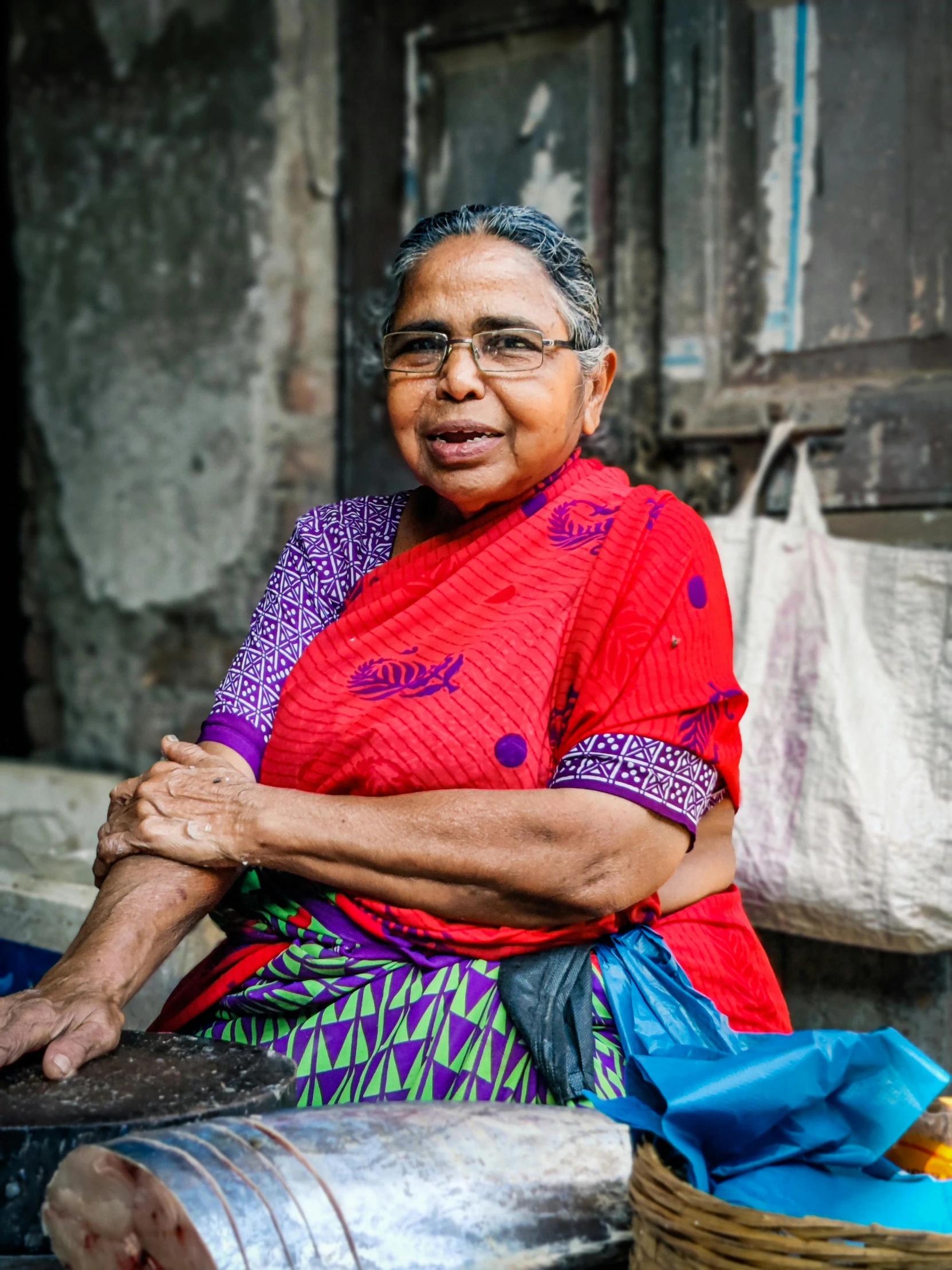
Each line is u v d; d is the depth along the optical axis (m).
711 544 1.56
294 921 1.48
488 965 1.41
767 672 2.28
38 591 3.89
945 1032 2.31
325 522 1.77
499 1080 1.36
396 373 1.58
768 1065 1.14
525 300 1.53
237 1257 1.00
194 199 3.55
